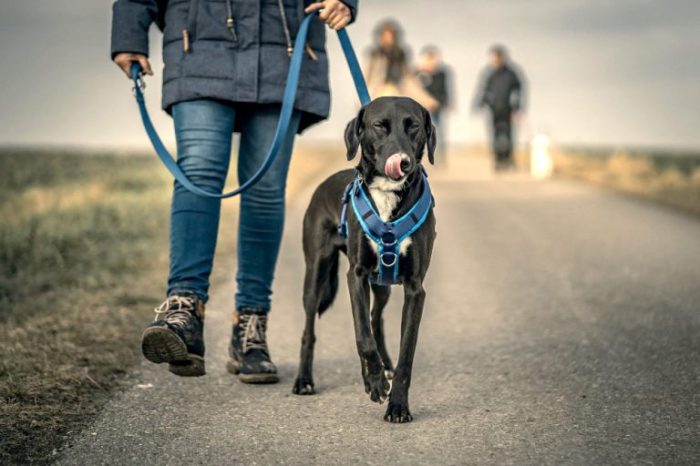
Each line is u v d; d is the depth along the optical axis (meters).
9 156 21.48
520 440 4.00
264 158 4.96
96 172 18.19
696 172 17.42
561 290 7.62
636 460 3.72
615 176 18.97
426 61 21.77
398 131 4.48
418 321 4.46
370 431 4.16
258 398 4.70
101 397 4.61
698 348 5.61
